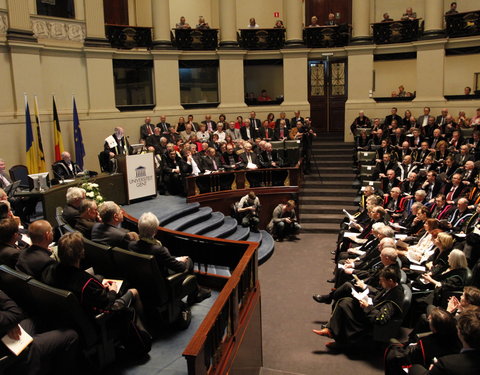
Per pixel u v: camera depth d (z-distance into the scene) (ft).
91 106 47.42
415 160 40.68
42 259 12.23
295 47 55.01
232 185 40.14
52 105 43.98
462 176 34.27
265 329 22.39
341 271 23.34
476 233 21.45
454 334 12.87
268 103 56.18
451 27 50.67
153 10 51.80
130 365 13.05
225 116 55.06
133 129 50.37
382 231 22.80
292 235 39.19
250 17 61.05
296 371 18.45
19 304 12.00
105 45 47.75
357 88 54.65
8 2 38.99
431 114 51.78
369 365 18.69
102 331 12.12
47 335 10.85
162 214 32.12
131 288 14.67
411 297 18.26
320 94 57.88
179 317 15.14
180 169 38.19
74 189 19.99
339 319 19.25
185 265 15.26
